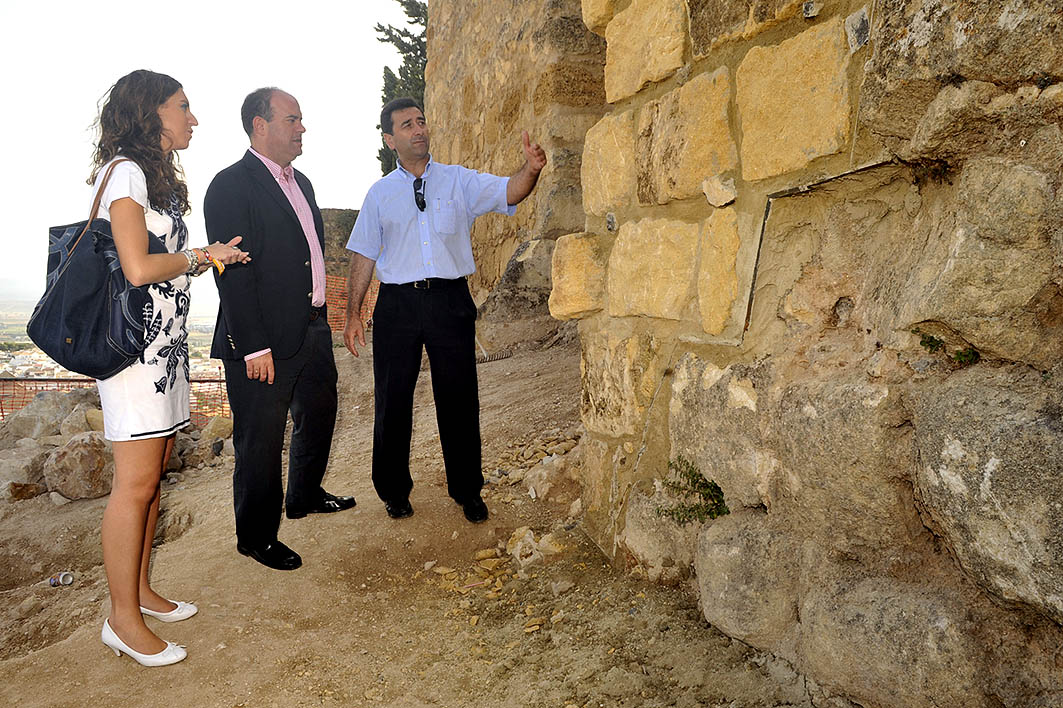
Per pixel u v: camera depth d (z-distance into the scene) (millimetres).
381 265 3211
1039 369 1280
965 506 1290
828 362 1729
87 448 4785
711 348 2117
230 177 2740
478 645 2291
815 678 1684
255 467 2768
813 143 1708
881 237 1679
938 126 1357
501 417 4516
